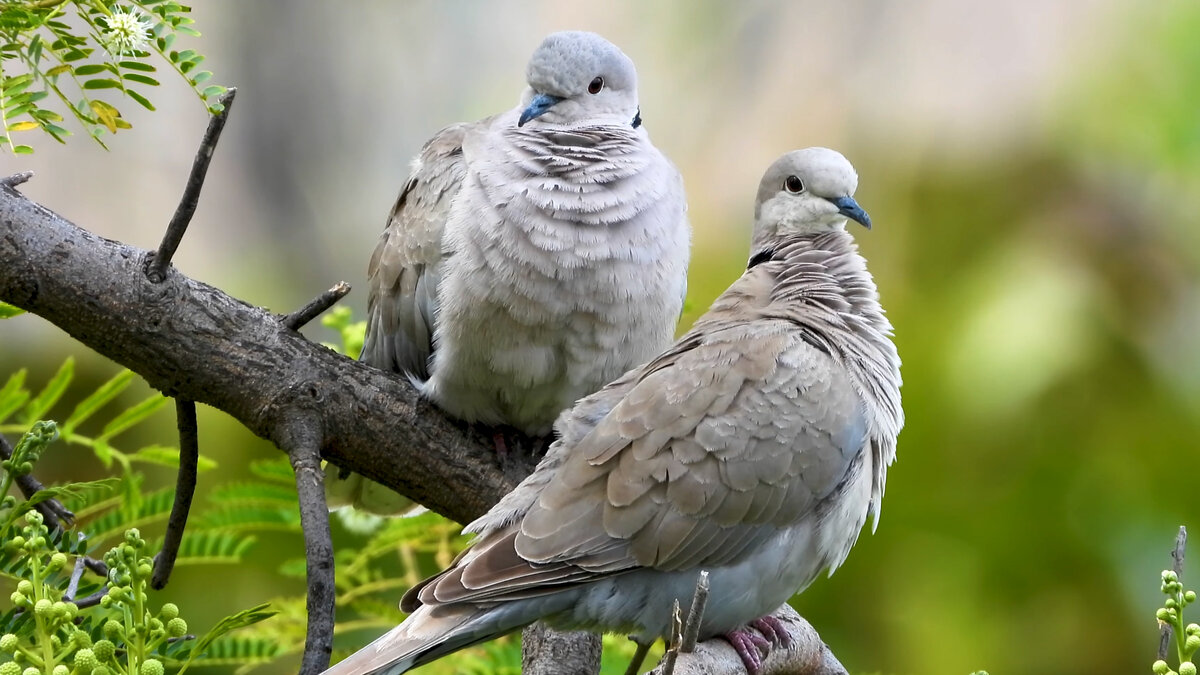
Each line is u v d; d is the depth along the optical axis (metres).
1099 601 14.78
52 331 15.56
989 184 16.50
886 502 15.11
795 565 8.35
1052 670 14.53
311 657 7.31
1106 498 15.08
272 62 21.56
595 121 10.47
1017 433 15.23
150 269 8.30
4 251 8.03
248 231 20.61
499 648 10.15
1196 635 6.44
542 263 9.61
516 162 9.85
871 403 8.43
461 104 22.19
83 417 9.03
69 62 6.93
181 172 19.98
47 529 6.84
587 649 9.43
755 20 18.19
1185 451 15.23
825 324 8.67
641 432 8.10
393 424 9.12
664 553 8.02
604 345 9.89
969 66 16.97
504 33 22.16
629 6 19.47
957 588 14.73
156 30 6.89
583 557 7.92
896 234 16.55
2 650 6.10
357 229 21.58
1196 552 14.77
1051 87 16.62
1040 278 15.82
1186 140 15.95
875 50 17.36
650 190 9.94
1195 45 16.12
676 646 6.04
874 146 16.98
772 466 8.05
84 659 5.99
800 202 9.57
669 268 10.02
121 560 6.39
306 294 20.72
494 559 7.76
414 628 7.40
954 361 15.56
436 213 10.18
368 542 11.59
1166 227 15.95
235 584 13.45
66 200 18.70
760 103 17.78
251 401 8.59
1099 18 16.67
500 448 10.11
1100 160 16.30
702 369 8.27
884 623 14.71
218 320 8.51
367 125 22.08
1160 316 15.66
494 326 9.77
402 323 10.42
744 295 9.11
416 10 22.19
